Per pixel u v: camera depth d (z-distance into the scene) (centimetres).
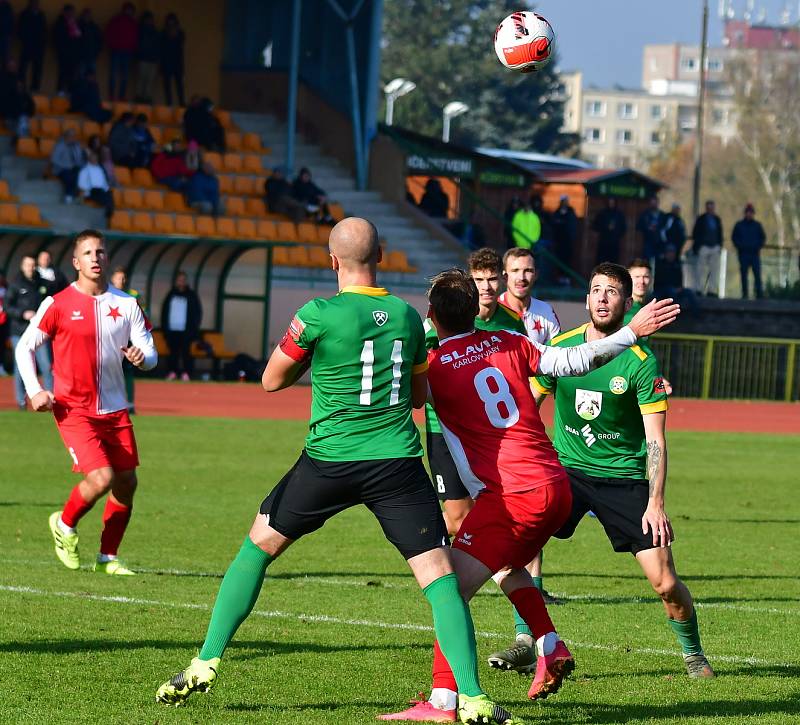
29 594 2186
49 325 2378
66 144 8262
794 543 3048
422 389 1534
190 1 10231
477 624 2089
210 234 8575
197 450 4497
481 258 2141
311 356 1498
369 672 1723
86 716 1477
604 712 1568
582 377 1786
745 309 9338
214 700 1568
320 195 9106
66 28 9088
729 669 1802
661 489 1717
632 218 10456
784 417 7256
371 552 2769
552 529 1554
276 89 10500
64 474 3794
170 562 2553
